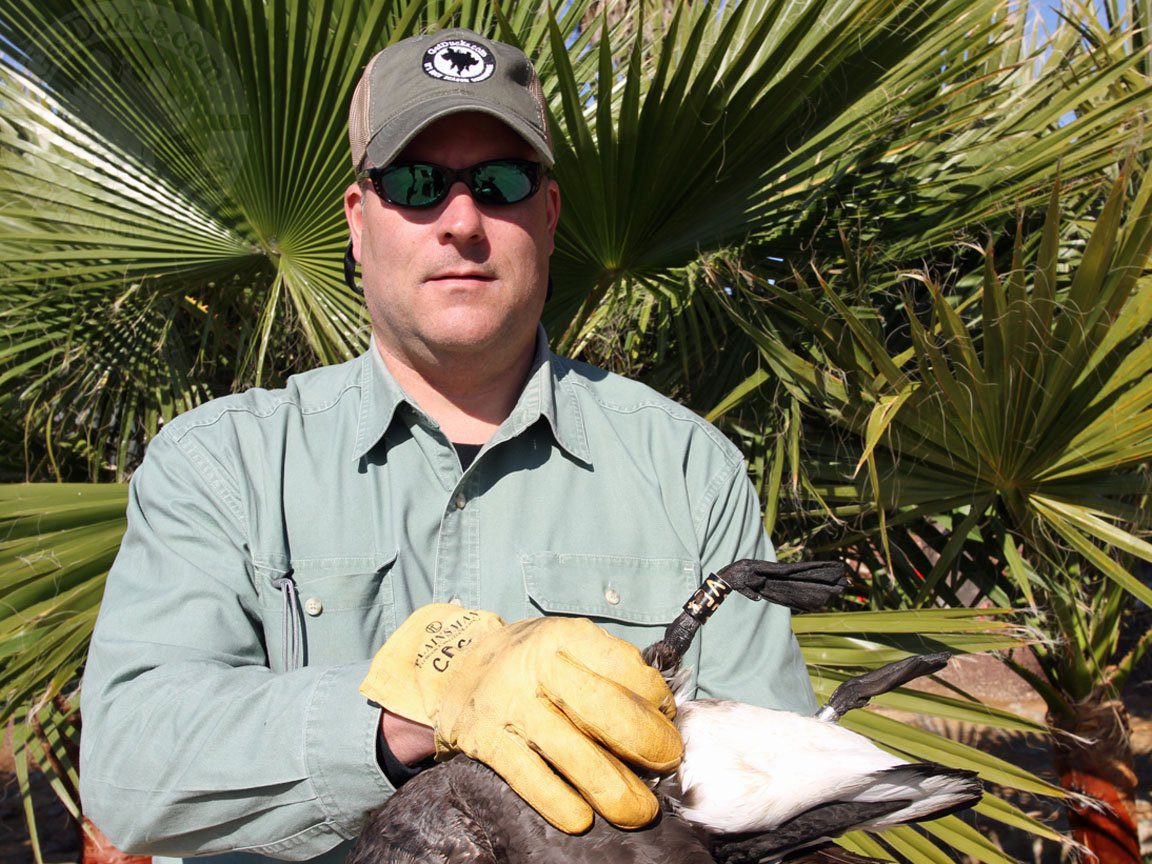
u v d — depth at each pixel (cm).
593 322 429
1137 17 491
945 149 419
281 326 437
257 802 130
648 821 105
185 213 369
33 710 278
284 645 154
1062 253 455
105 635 147
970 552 449
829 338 340
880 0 308
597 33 434
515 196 164
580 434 172
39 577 275
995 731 746
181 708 134
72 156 359
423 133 161
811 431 390
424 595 162
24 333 382
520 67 170
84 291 389
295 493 162
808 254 397
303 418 170
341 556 160
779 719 116
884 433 349
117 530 296
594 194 344
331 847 133
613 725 108
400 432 169
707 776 110
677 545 167
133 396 422
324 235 371
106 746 136
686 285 393
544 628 117
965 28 360
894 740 303
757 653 163
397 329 167
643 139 327
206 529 155
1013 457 343
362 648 157
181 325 473
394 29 354
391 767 128
